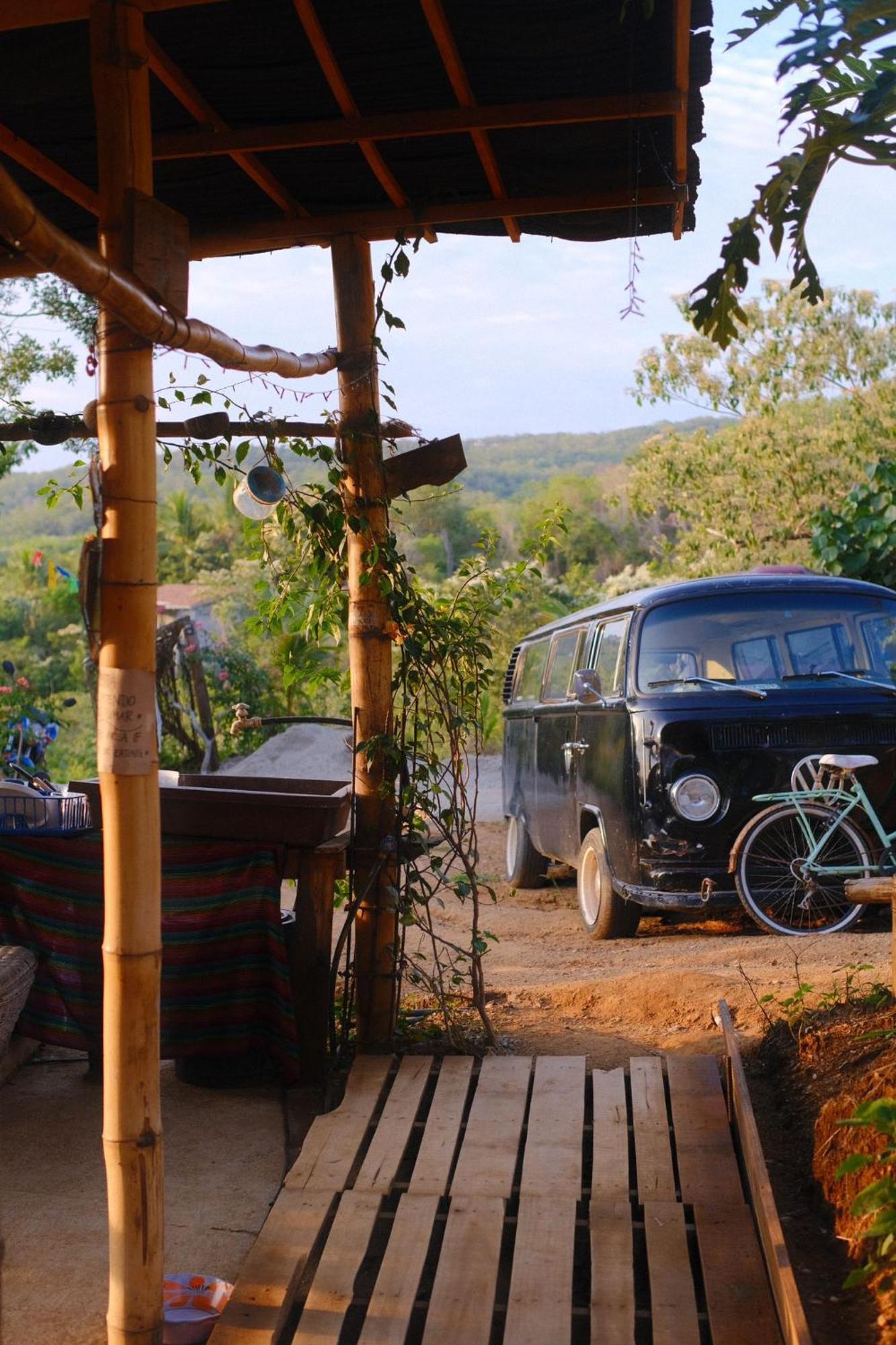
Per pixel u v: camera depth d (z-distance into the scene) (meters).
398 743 5.33
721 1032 5.55
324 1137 4.40
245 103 4.59
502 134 4.73
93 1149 4.58
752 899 7.75
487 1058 5.22
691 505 25.20
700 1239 3.62
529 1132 4.41
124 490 3.04
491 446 186.25
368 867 5.37
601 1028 5.81
